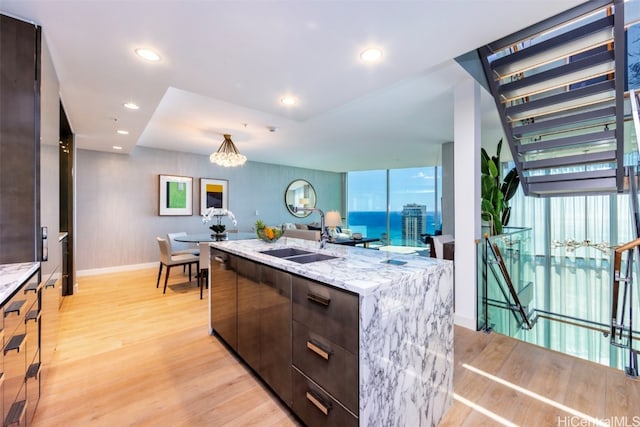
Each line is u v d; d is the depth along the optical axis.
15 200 1.64
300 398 1.58
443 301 1.70
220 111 3.63
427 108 3.55
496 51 2.40
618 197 4.45
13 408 1.31
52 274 2.07
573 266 4.90
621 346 2.36
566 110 2.72
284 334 1.71
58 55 1.98
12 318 1.28
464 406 1.76
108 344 2.55
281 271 1.73
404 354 1.40
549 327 4.75
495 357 2.33
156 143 5.47
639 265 2.17
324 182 9.59
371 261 1.79
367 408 1.22
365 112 3.72
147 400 1.81
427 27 1.69
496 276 3.32
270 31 1.73
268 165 7.98
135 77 2.32
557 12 1.57
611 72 2.21
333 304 1.35
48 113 1.91
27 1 1.48
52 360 2.25
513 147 3.10
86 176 5.20
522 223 5.50
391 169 9.06
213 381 2.01
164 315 3.26
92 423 1.62
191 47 1.90
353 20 1.62
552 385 1.96
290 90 2.57
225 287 2.45
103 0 1.46
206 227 6.62
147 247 5.82
